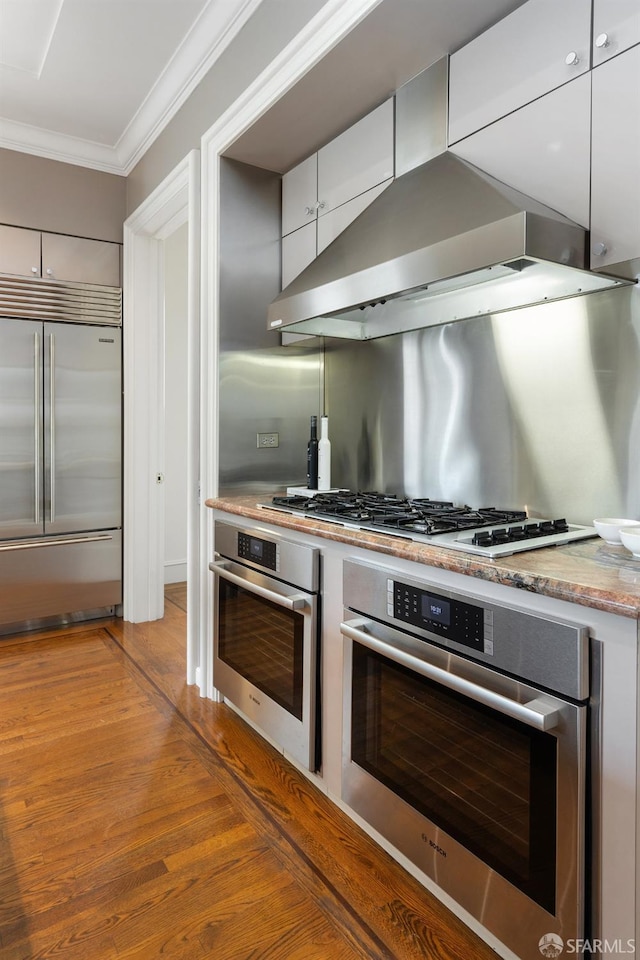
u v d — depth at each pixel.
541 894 1.15
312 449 2.58
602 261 1.42
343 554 1.73
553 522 1.63
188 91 2.69
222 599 2.40
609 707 1.05
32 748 2.16
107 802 1.84
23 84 2.77
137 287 3.52
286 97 2.07
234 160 2.54
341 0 1.74
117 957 1.30
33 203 3.29
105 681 2.76
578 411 1.72
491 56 1.69
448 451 2.16
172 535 4.60
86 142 3.33
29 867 1.56
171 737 2.25
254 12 2.18
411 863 1.55
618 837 1.05
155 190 3.03
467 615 1.31
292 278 2.60
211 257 2.53
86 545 3.54
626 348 1.60
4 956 1.29
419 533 1.58
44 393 3.36
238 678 2.28
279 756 2.12
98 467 3.56
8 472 3.28
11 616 3.33
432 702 1.41
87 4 2.22
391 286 1.70
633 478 1.58
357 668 1.65
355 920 1.41
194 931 1.37
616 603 1.01
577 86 1.46
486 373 2.01
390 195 1.97
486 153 1.71
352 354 2.63
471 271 1.49
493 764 1.26
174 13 2.28
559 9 1.50
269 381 2.68
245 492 2.62
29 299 3.28
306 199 2.51
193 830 1.72
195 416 2.68
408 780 1.48
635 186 1.35
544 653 1.14
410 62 1.89
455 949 1.33
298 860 1.60
